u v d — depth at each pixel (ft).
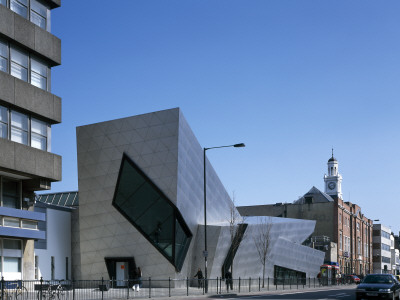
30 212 105.29
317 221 323.37
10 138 97.04
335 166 542.57
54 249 151.53
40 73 106.52
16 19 98.73
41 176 103.76
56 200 194.59
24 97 99.66
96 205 156.35
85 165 157.38
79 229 157.99
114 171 154.20
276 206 344.28
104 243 155.94
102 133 155.22
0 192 100.58
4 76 94.99
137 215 152.56
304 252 236.84
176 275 152.25
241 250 185.98
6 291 77.05
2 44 96.37
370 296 89.10
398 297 96.17
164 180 149.48
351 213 355.97
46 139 107.04
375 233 439.63
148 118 150.61
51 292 86.48
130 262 153.79
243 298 108.37
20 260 106.11
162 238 150.51
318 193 352.08
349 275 263.08
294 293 135.33
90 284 97.25
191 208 160.15
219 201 184.24
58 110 109.29
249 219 214.48
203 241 166.30
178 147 148.56
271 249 207.82
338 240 319.06
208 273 167.94
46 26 108.99
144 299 98.17
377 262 433.89
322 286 208.33
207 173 173.78
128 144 152.87
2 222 98.48
